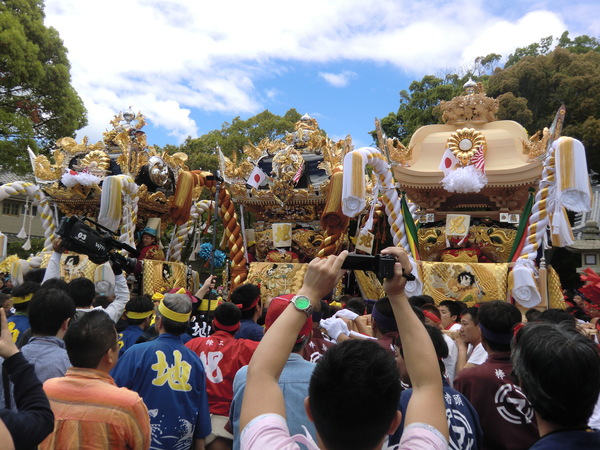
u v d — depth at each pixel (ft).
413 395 6.58
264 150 47.21
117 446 10.00
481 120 40.47
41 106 79.10
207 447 15.78
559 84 78.07
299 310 6.47
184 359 13.88
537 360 7.25
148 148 47.88
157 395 13.30
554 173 34.53
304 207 44.91
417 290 36.65
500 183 37.86
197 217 50.31
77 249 19.12
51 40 80.69
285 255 44.29
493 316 12.41
